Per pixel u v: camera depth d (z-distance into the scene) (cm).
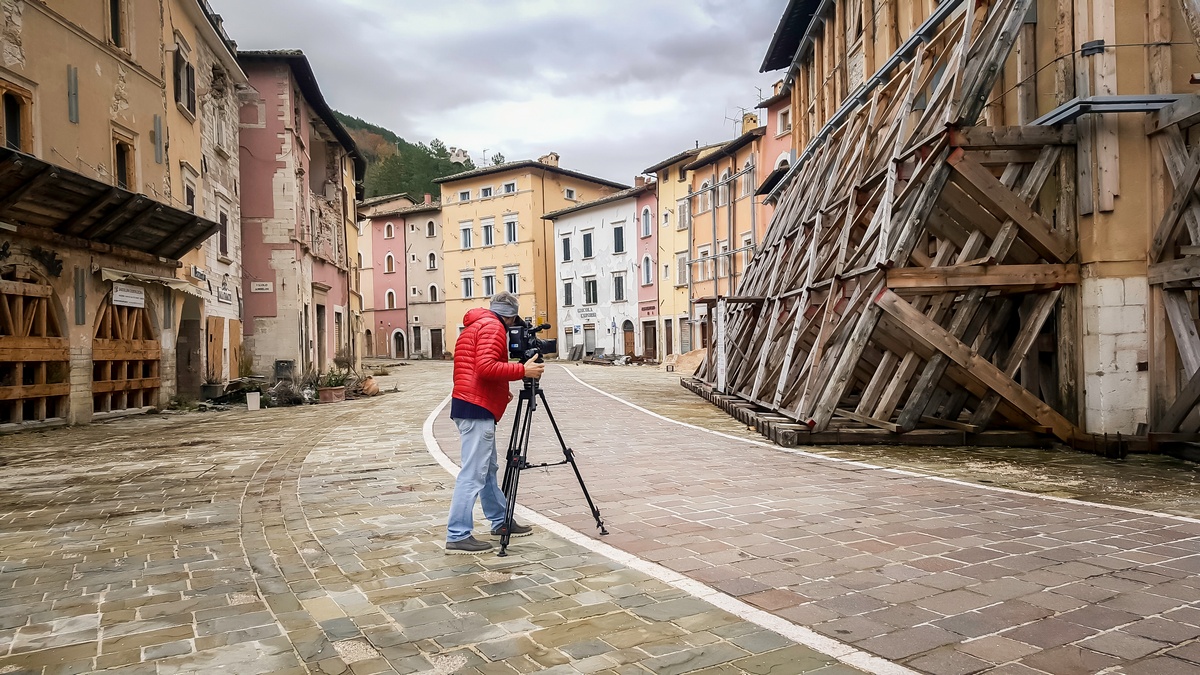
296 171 2611
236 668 313
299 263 2617
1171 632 329
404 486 727
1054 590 387
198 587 426
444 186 6112
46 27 1331
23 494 727
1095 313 928
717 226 3875
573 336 5444
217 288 2156
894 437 965
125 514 631
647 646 325
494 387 487
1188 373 875
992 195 947
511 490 485
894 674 291
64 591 423
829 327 1116
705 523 547
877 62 1697
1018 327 1107
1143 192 923
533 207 5609
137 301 1595
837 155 1587
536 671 302
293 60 2539
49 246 1333
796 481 719
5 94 1245
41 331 1324
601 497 649
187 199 1912
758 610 365
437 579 428
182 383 1939
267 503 662
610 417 1405
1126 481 713
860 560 447
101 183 1290
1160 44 906
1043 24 1016
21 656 330
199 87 2025
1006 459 855
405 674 302
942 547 472
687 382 2278
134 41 1608
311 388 2003
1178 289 892
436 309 6281
